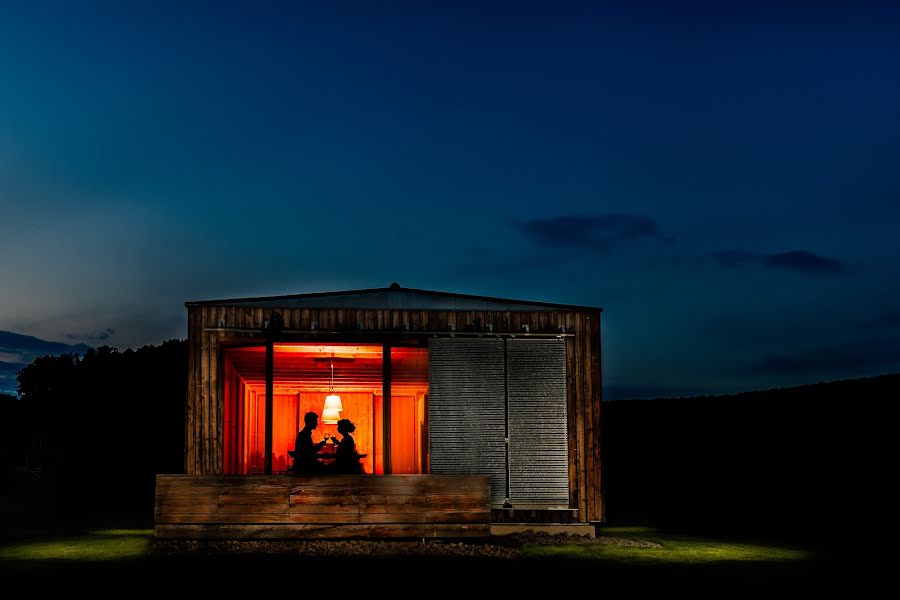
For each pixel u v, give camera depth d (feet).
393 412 62.49
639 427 120.57
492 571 34.99
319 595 30.35
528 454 44.29
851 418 101.04
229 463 46.98
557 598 30.27
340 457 43.55
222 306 43.78
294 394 61.36
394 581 32.76
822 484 77.25
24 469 146.61
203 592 30.76
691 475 91.50
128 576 33.60
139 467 118.62
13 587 31.60
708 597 30.81
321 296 44.50
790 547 44.39
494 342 44.80
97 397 149.59
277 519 40.96
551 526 44.01
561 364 44.96
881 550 43.65
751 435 104.58
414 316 44.78
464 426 44.24
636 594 31.09
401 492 41.55
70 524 55.47
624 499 77.92
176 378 149.79
